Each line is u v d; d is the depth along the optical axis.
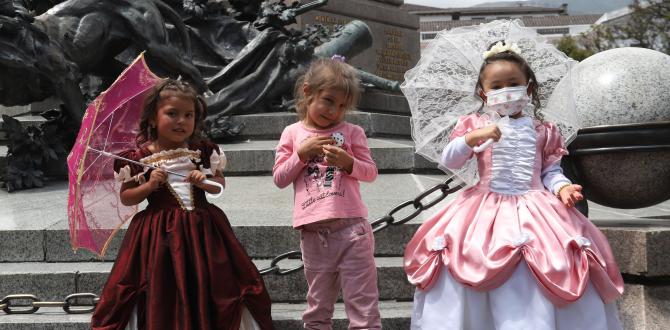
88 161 3.66
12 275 4.70
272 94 9.25
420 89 4.07
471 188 3.92
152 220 3.68
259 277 3.72
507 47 3.86
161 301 3.49
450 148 3.82
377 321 3.78
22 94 7.35
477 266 3.47
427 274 3.63
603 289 3.49
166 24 9.12
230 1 10.84
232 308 3.56
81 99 7.70
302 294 4.65
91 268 4.84
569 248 3.48
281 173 3.87
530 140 3.86
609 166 4.57
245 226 5.12
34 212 5.84
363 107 10.50
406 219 4.57
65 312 4.25
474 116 3.97
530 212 3.65
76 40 7.85
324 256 3.84
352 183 3.89
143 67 3.79
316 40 9.71
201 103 3.86
